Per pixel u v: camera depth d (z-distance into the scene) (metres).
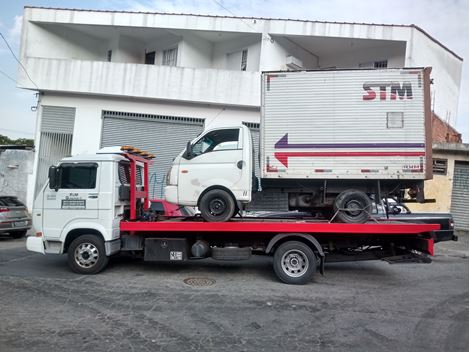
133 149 8.07
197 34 17.53
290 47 17.34
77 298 5.90
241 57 17.69
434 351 4.29
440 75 18.34
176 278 7.29
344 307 5.77
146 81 15.73
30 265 8.21
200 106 15.92
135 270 7.91
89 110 16.17
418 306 5.91
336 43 17.39
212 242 7.63
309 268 7.00
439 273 8.41
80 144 16.08
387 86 7.50
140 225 7.37
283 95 7.69
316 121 7.58
